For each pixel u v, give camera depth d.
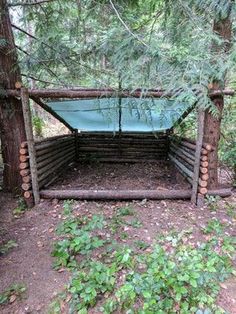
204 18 3.47
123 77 3.36
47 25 4.99
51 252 3.55
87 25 4.71
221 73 3.06
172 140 7.42
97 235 3.79
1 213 4.52
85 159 8.17
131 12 4.18
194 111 5.93
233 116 5.56
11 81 4.57
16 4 4.55
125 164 8.01
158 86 3.38
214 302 2.70
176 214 4.38
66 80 5.29
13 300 2.86
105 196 4.82
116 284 2.94
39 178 4.88
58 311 2.71
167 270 2.92
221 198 4.86
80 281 2.94
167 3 3.83
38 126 8.98
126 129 7.52
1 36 4.44
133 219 4.20
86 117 6.46
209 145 4.59
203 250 3.42
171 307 2.60
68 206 4.60
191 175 5.09
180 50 3.12
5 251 3.61
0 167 6.00
